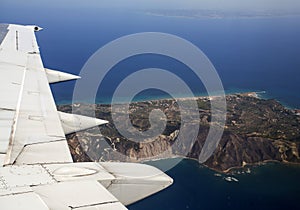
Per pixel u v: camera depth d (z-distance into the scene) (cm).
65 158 931
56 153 960
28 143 1001
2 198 614
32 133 1083
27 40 2269
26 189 666
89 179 746
